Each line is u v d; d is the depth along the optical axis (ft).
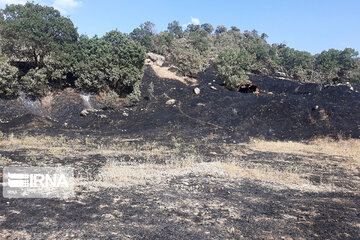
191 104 96.17
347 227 19.39
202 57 167.63
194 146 56.18
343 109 75.92
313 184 32.17
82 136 64.39
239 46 296.71
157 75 140.36
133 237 16.28
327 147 58.59
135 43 108.17
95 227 17.33
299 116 77.05
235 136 69.15
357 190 30.50
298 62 216.74
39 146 48.75
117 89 105.60
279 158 47.52
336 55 222.69
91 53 102.63
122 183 28.19
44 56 100.17
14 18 96.78
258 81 153.17
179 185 28.66
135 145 54.90
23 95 88.22
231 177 33.37
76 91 99.86
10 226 16.71
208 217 20.18
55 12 102.47
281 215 21.34
